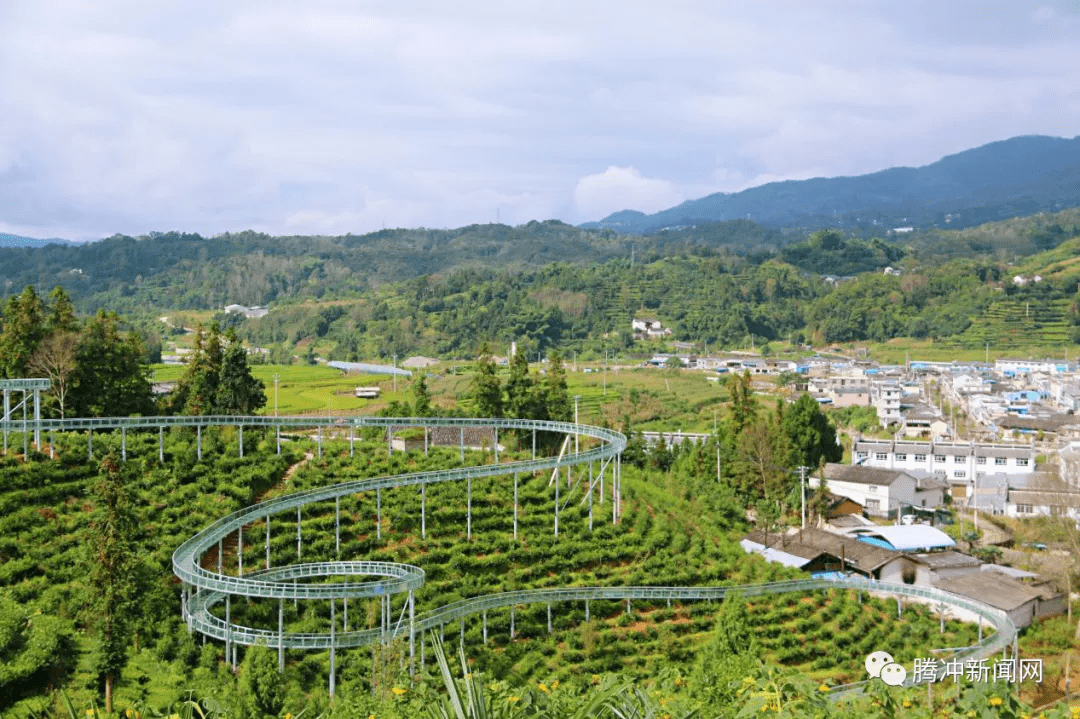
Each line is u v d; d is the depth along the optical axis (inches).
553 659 3127.5
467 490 4306.1
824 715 823.1
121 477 2736.2
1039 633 3437.5
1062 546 4094.5
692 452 5743.1
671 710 807.7
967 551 4414.4
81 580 3065.9
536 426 5201.8
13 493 3533.5
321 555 3619.6
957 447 6176.2
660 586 3705.7
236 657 2758.4
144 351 5300.2
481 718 607.2
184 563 2972.4
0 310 6048.2
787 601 3612.2
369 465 4537.4
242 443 4458.7
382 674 2112.5
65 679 2425.0
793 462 5472.4
